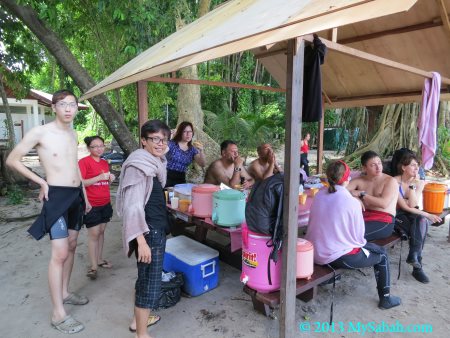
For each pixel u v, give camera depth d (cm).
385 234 312
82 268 354
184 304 284
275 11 232
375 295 300
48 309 278
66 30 665
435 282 321
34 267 357
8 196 674
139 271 216
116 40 689
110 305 284
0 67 754
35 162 1196
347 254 254
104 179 324
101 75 734
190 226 440
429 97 359
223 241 416
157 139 207
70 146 253
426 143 371
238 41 205
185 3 859
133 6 566
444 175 871
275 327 253
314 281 239
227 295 299
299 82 200
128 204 200
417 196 352
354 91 587
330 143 1638
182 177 443
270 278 227
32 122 1582
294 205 210
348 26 465
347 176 260
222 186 327
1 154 723
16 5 584
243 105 1791
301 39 197
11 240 437
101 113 666
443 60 454
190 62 255
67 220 253
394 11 145
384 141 929
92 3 623
